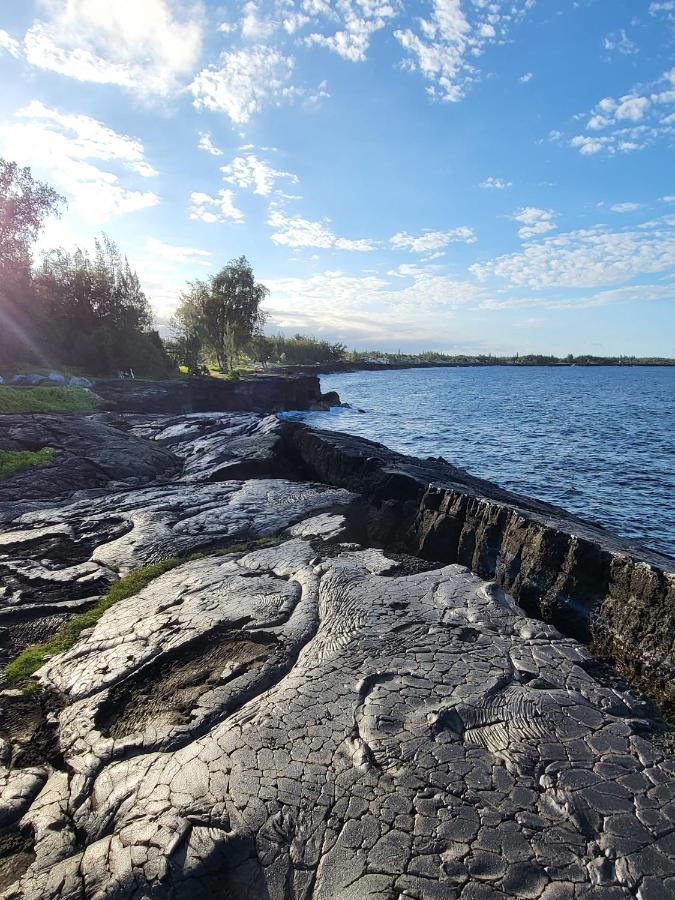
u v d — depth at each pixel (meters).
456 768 3.70
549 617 6.61
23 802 4.02
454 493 9.62
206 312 62.19
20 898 3.20
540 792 3.50
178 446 19.42
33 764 4.45
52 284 39.56
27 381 27.94
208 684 5.07
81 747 4.48
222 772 3.82
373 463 12.84
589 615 6.07
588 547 6.43
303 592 6.83
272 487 13.01
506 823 3.28
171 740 4.33
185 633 5.99
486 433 34.88
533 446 29.66
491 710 4.28
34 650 6.34
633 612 5.59
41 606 7.43
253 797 3.58
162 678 5.29
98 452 16.17
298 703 4.47
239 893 3.13
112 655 5.80
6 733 4.87
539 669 4.88
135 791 3.85
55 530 10.41
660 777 3.64
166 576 8.00
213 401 39.66
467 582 6.72
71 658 5.95
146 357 42.28
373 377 123.56
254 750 3.99
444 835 3.22
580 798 3.45
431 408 52.16
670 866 3.02
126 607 7.04
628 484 20.88
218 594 6.96
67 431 17.30
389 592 6.50
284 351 135.38
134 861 3.27
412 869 3.03
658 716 4.44
